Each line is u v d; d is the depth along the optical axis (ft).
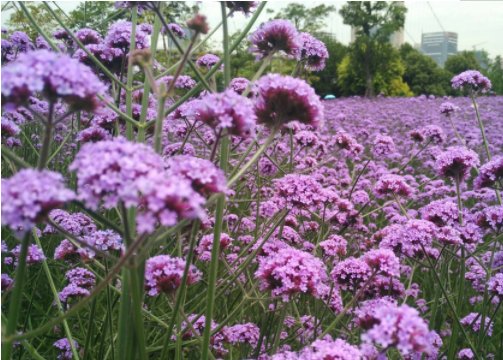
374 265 9.49
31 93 5.96
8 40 17.30
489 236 18.61
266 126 7.99
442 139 21.84
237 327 10.96
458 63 171.01
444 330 15.34
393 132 49.39
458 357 12.78
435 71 159.22
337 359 6.77
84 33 14.37
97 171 5.38
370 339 6.16
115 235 9.75
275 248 11.97
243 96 7.54
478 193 20.30
